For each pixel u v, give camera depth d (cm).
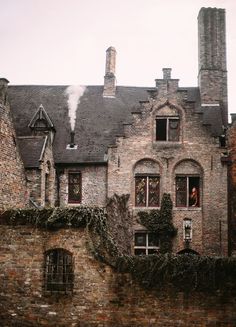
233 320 1360
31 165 2267
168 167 2559
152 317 1383
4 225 1477
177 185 2572
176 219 2522
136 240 2541
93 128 2794
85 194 2589
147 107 2614
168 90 2617
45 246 1452
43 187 2339
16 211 1474
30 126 2644
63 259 1473
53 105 2941
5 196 2033
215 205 2500
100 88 3066
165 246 2488
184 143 2567
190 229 2503
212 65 2922
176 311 1377
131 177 2566
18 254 1462
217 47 2948
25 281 1449
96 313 1405
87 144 2697
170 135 2598
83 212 1449
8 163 2070
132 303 1395
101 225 1450
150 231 2512
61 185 2614
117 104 2956
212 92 2888
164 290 1388
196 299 1376
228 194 2530
